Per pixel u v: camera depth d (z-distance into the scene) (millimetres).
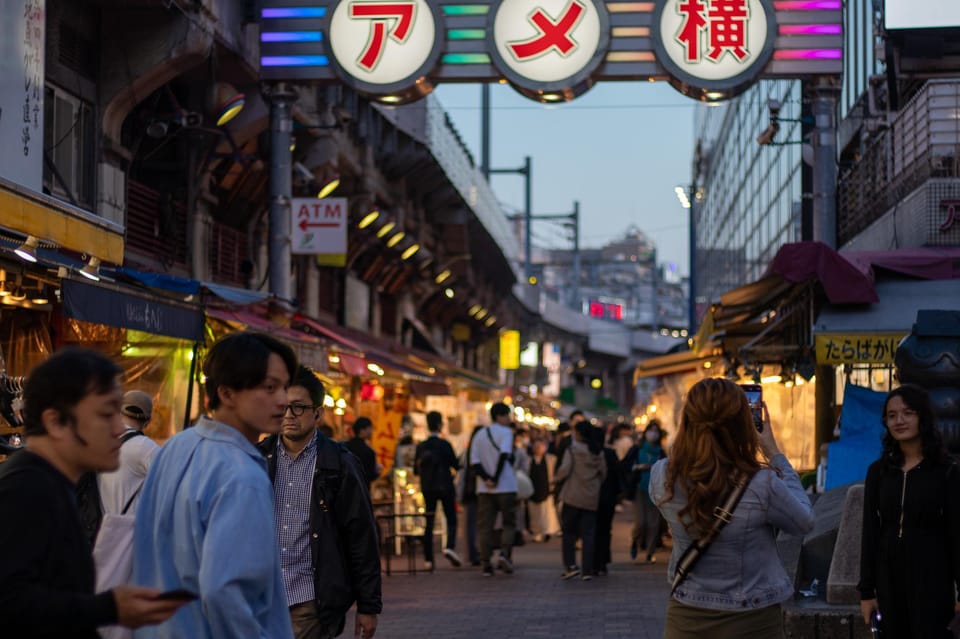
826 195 21047
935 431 6910
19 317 12266
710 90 20859
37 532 3367
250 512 4215
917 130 20094
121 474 7078
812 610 9844
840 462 14633
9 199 9250
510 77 20891
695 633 5574
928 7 21844
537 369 85562
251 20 21266
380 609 6715
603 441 17891
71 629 3287
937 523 6816
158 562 4309
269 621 4285
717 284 55938
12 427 10312
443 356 54719
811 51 20891
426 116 36719
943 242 18984
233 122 22359
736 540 5531
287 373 4613
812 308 16641
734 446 5574
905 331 16047
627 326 120562
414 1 21062
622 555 22078
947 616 6762
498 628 12359
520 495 22781
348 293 36469
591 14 20938
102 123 18906
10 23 14164
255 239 27031
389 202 37094
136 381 14383
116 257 11297
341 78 21141
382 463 28500
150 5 18562
